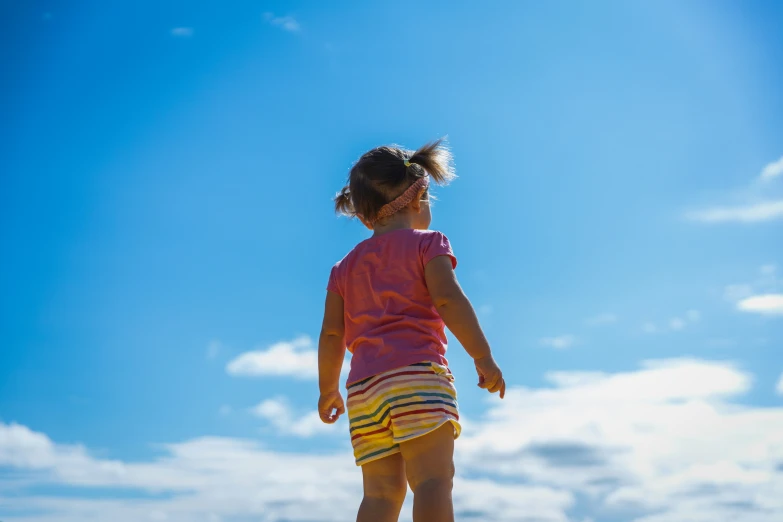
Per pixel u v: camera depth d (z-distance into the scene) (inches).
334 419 121.3
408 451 105.9
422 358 108.0
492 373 108.3
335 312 119.9
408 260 113.5
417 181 119.5
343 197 127.0
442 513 102.0
